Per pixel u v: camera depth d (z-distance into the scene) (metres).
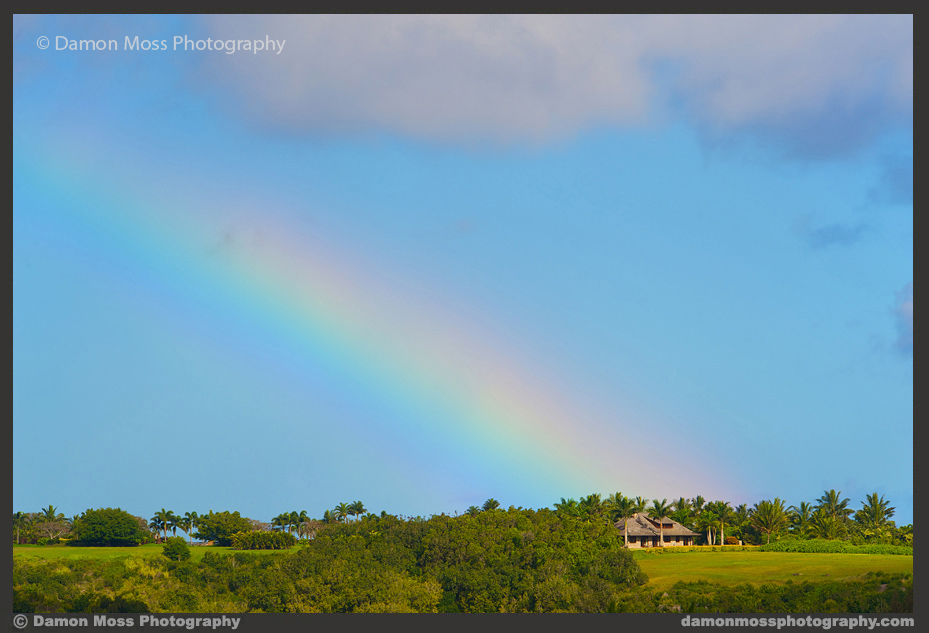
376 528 109.00
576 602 85.50
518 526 104.25
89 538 169.00
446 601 90.62
